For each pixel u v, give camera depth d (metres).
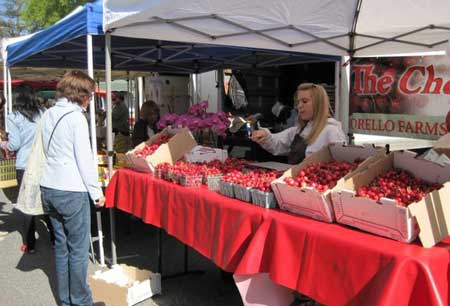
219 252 2.61
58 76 12.36
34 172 3.16
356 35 5.03
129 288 3.33
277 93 9.52
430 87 5.47
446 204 1.91
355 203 2.03
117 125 9.84
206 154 3.70
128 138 6.55
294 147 3.40
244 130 5.89
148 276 3.60
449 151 2.35
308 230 2.10
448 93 5.28
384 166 2.33
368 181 2.27
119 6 3.56
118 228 5.49
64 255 3.11
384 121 6.00
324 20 4.59
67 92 2.91
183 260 4.40
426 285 1.69
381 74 5.98
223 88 9.26
